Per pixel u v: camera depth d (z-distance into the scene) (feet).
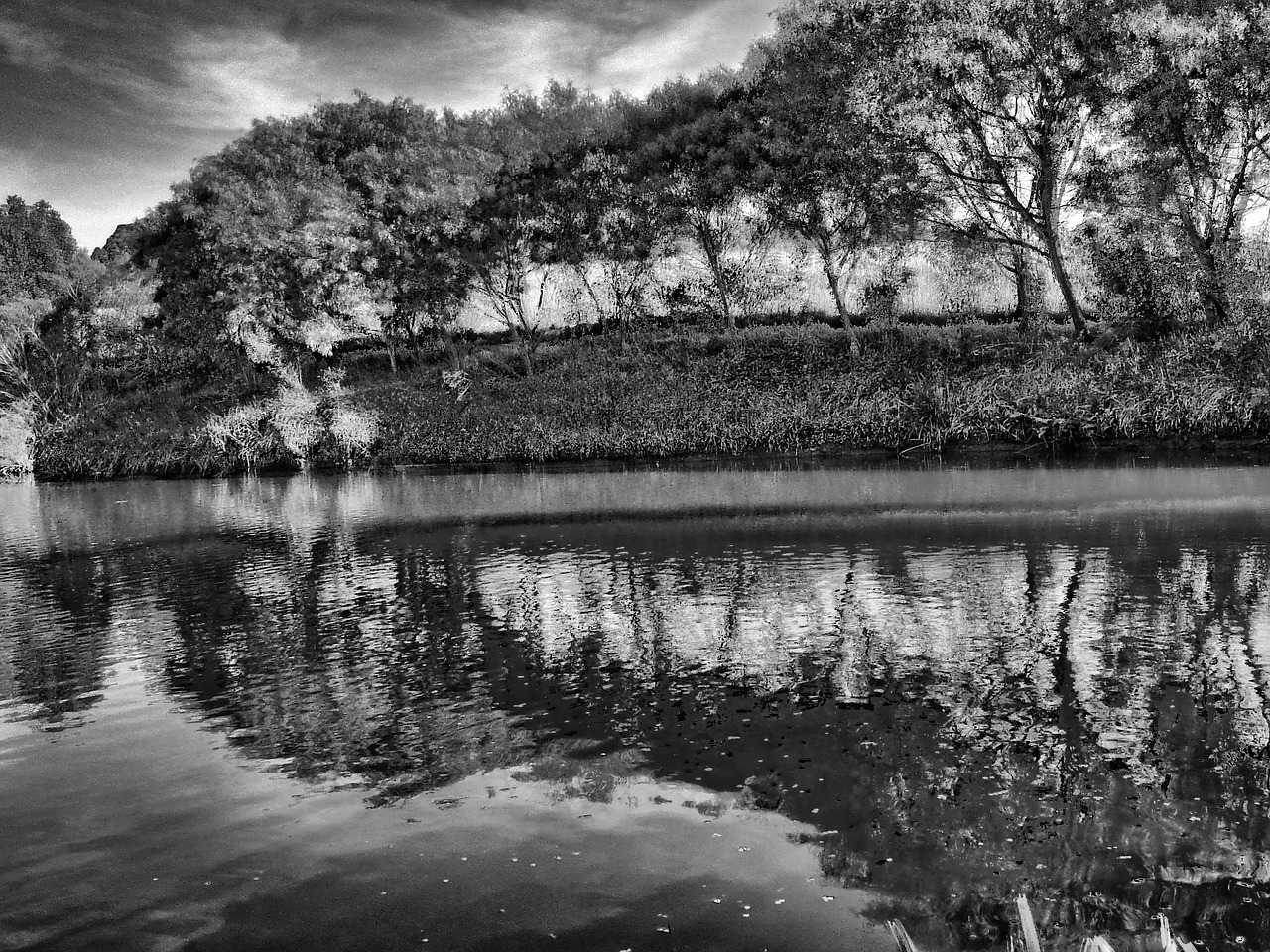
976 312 126.11
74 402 134.92
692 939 13.35
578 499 69.00
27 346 138.51
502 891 14.97
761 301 130.62
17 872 16.26
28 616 38.11
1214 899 13.91
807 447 93.09
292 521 64.80
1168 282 94.48
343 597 39.19
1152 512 50.03
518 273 132.87
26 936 14.15
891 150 99.91
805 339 116.57
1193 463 70.90
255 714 24.71
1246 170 92.38
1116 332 96.48
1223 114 87.71
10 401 128.88
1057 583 34.94
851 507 57.41
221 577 44.98
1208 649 26.11
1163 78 86.58
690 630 31.14
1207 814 16.61
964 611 31.65
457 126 143.33
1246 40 84.33
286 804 18.80
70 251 228.22
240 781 20.11
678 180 120.78
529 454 102.73
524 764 20.42
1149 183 89.71
